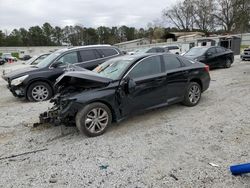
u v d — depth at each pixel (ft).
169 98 17.94
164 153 12.17
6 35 320.50
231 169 9.84
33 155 12.66
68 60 26.61
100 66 18.45
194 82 19.79
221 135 13.94
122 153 12.37
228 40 91.81
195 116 17.48
